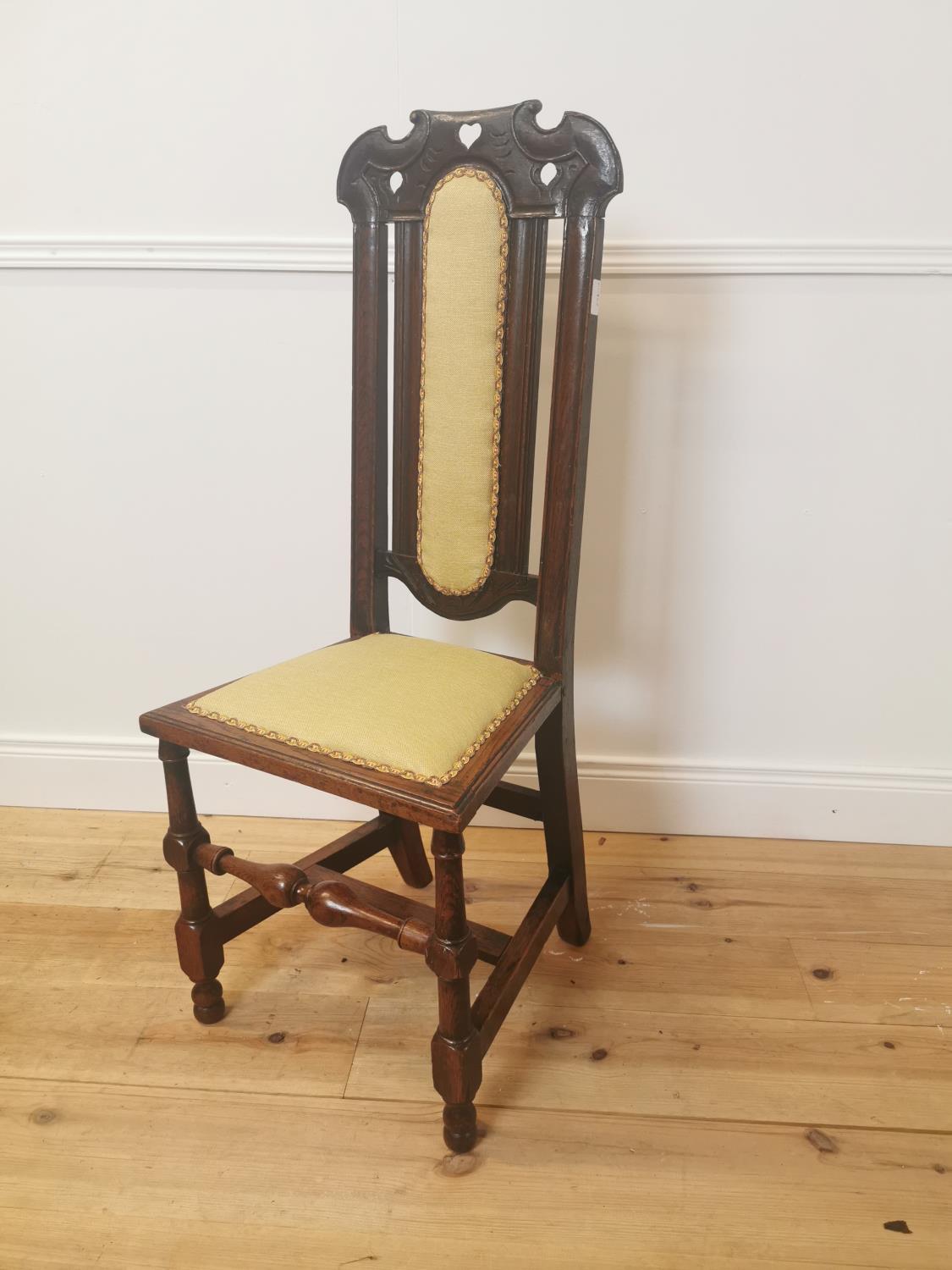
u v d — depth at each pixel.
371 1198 0.99
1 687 1.76
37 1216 0.96
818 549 1.54
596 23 1.33
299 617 1.66
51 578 1.68
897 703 1.63
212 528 1.62
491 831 1.75
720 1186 1.01
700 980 1.34
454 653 1.21
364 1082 1.15
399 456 1.27
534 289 1.11
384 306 1.23
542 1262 0.92
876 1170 1.03
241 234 1.46
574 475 1.13
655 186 1.39
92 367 1.54
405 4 1.34
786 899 1.53
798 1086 1.14
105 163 1.44
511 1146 1.06
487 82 1.37
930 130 1.33
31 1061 1.17
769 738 1.67
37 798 1.81
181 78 1.39
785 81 1.33
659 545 1.57
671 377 1.47
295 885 1.05
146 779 1.78
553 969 1.36
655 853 1.68
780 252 1.39
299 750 0.98
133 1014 1.26
